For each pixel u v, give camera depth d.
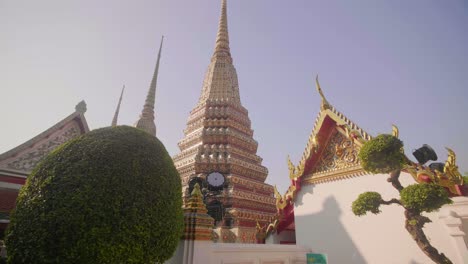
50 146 15.55
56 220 5.46
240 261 9.45
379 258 10.75
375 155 8.78
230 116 33.94
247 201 26.45
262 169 31.41
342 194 12.68
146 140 7.46
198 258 7.99
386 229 10.88
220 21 47.84
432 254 8.04
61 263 5.21
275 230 15.02
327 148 13.99
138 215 5.97
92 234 5.36
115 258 5.41
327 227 12.74
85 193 5.77
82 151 6.56
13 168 13.92
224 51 43.72
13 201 13.51
